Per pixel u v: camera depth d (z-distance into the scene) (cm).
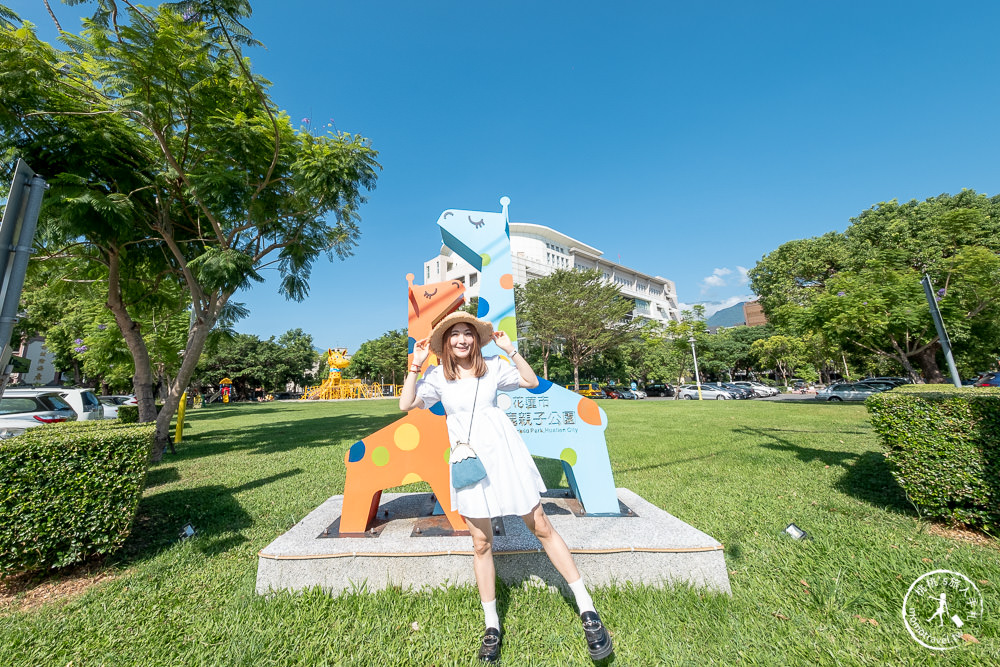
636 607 223
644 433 927
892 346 1720
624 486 488
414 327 359
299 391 5934
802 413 1366
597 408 320
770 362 4228
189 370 815
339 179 799
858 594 231
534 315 3162
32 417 711
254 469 646
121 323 784
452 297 363
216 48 628
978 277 1457
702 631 204
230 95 704
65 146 633
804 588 242
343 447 838
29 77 570
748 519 366
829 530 330
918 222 2016
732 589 244
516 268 5050
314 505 445
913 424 348
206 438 1064
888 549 286
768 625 209
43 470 288
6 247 251
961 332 1558
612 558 245
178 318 1527
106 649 204
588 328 3052
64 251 766
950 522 337
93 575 296
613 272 7031
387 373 5441
